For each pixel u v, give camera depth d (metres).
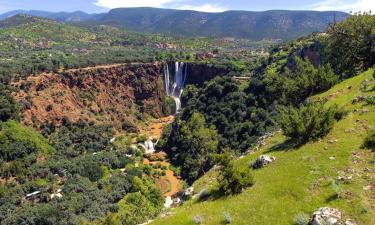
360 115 27.20
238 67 129.38
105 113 116.69
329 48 55.47
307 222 18.30
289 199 20.83
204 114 96.62
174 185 75.44
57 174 73.69
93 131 102.06
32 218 55.69
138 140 102.00
